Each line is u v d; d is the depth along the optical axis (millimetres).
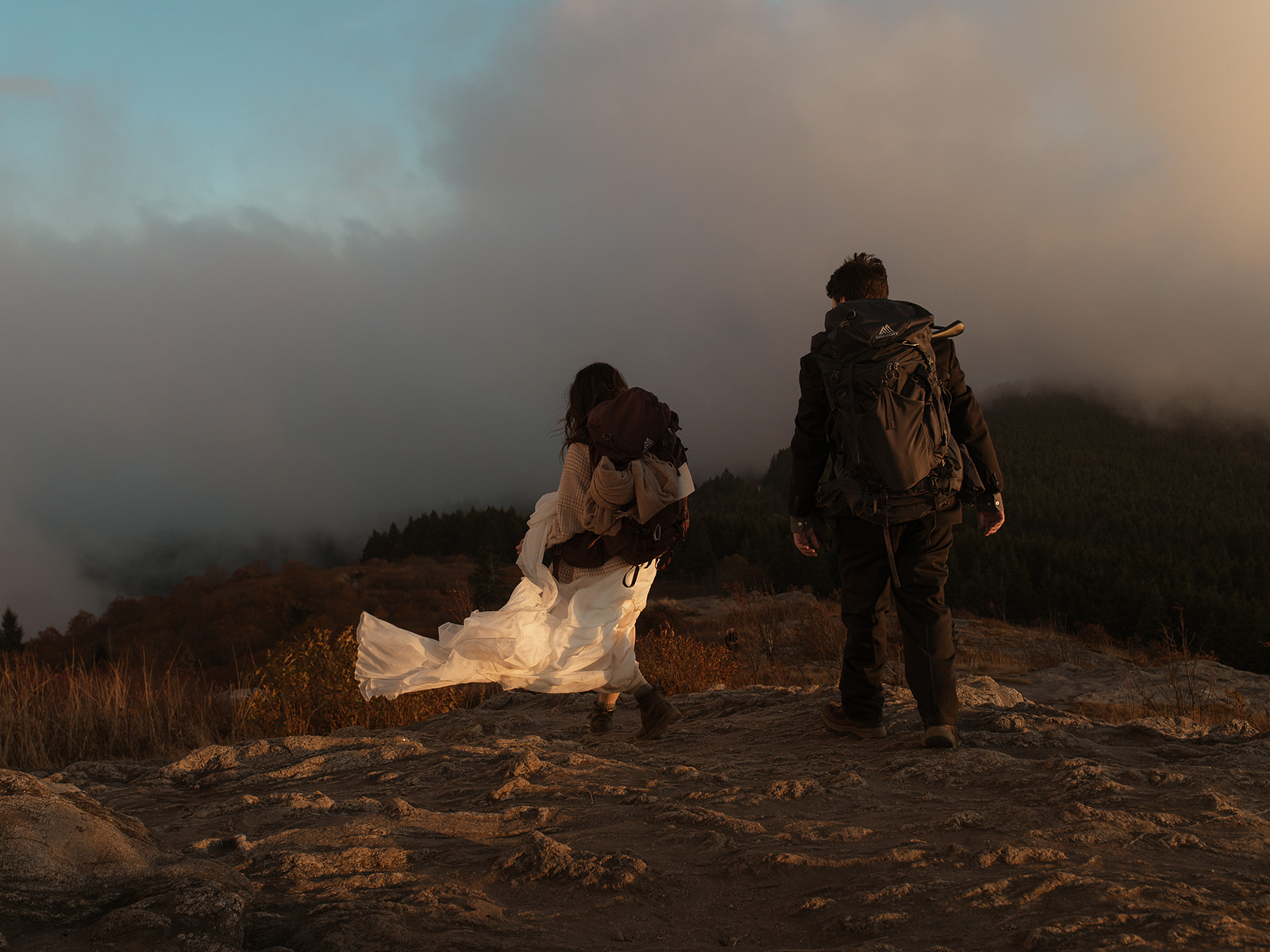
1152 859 1812
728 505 196500
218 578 80438
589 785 2846
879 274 3402
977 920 1511
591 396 3449
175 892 1451
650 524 3295
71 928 1374
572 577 3445
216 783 3590
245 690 7395
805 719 4066
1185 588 67375
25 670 6602
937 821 2176
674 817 2314
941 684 3117
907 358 3029
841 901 1672
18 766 5719
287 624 68125
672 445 3336
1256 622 61750
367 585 81750
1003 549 84562
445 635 3291
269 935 1552
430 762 3525
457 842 2236
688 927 1632
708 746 3736
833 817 2350
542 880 1889
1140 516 178625
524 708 6207
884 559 3283
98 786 3795
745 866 1910
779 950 1495
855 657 3457
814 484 3357
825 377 3117
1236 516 199000
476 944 1476
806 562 63938
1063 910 1511
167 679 7055
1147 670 13125
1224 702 9234
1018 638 21969
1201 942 1298
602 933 1591
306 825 2523
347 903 1665
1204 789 2314
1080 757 2932
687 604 32219
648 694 3539
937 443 2992
